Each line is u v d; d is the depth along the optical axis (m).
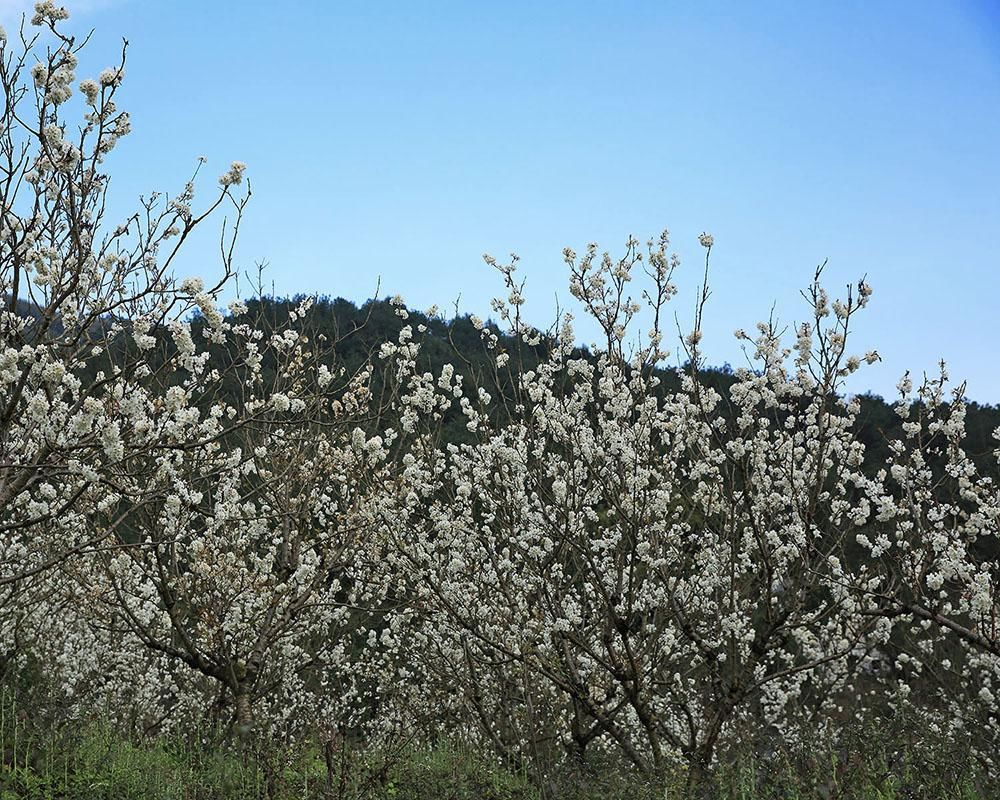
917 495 8.55
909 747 7.54
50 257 6.51
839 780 7.09
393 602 13.16
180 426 6.15
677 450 9.42
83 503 7.57
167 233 6.66
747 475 8.20
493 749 11.11
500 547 10.68
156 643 9.80
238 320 9.94
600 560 10.17
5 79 5.87
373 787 8.85
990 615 7.37
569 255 8.61
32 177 6.35
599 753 9.67
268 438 10.03
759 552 8.98
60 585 10.76
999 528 7.91
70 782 8.66
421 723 11.83
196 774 9.05
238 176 6.14
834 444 8.83
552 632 8.65
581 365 8.82
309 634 12.29
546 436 9.77
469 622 9.78
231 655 10.08
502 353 9.63
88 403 5.59
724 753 8.50
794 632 9.58
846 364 8.13
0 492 6.06
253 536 10.59
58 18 5.93
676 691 10.16
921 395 9.05
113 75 6.07
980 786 7.26
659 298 8.52
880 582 8.79
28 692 11.53
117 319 6.79
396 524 9.48
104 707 11.99
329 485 11.02
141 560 10.08
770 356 8.66
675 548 9.27
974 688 10.62
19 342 6.11
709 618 9.29
